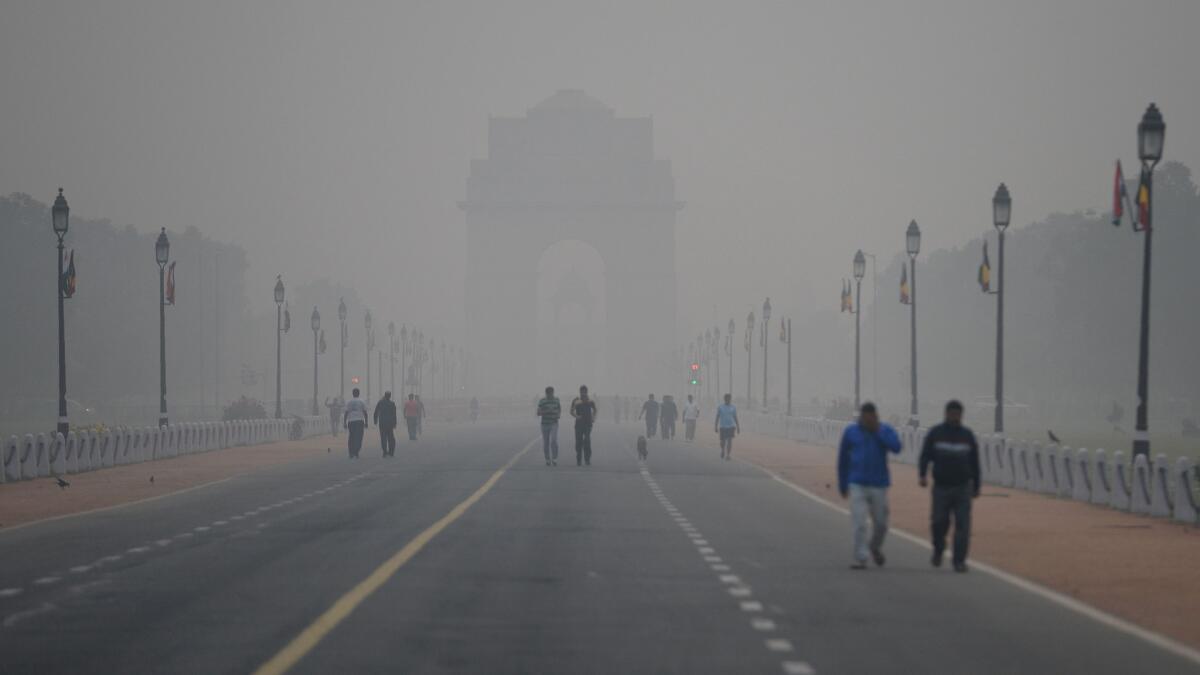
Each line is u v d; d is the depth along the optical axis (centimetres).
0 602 3709
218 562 4584
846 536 5509
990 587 4025
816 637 3172
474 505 7012
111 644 3075
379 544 5153
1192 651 3031
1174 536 5538
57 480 8650
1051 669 2823
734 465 11100
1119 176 8169
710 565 4531
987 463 8994
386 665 2814
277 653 2939
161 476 9656
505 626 3300
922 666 2839
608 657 2916
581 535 5516
